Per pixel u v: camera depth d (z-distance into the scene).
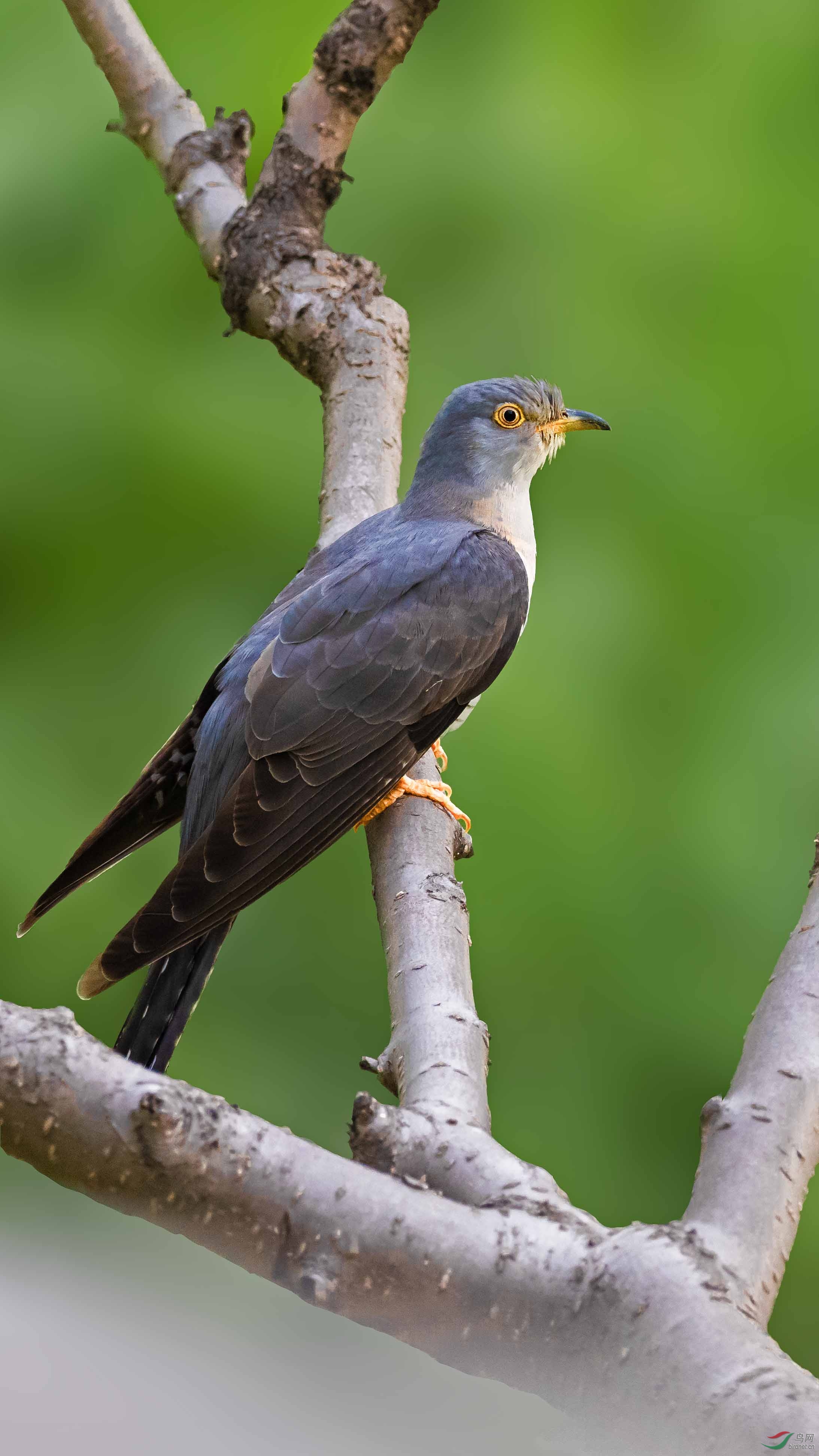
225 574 8.77
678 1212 7.29
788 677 8.20
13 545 8.77
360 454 8.05
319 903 7.98
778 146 9.45
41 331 9.20
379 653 6.86
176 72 10.12
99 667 8.52
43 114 9.80
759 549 8.68
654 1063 7.49
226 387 9.27
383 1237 3.06
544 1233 3.11
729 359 9.04
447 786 6.81
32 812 8.07
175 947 5.70
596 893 7.61
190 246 9.51
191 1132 3.01
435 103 9.77
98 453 8.82
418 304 9.41
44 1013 3.10
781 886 7.66
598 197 9.34
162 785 7.26
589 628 8.37
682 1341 2.90
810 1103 3.54
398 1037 4.73
